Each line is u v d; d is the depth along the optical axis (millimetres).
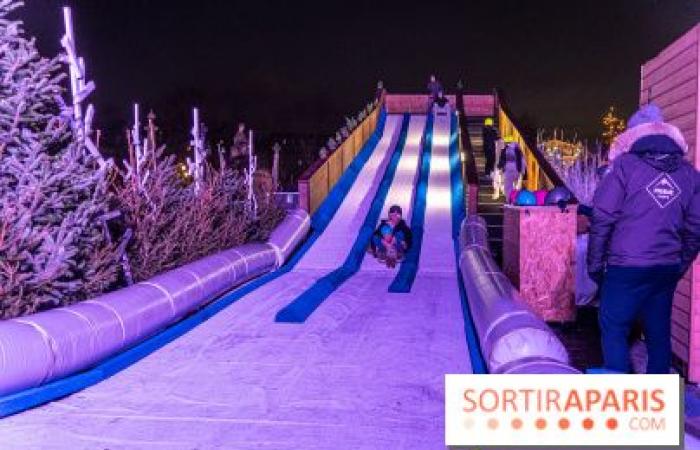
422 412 4934
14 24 6141
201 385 5617
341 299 9812
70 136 7020
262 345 7027
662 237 4859
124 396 5320
